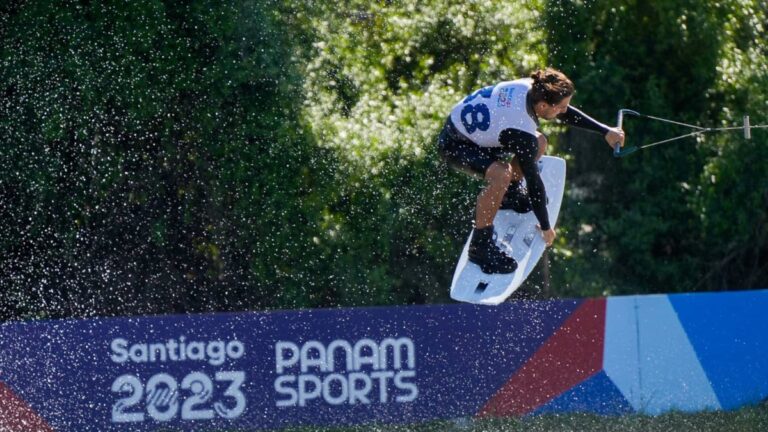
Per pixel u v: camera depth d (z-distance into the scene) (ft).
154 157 93.61
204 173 94.27
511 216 65.98
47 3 91.86
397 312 71.36
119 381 67.56
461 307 72.18
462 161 62.18
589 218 107.04
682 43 107.04
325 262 94.99
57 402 66.80
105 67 92.53
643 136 107.55
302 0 98.99
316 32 99.14
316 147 95.81
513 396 71.72
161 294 93.30
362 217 95.81
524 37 105.40
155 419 67.62
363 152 96.68
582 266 105.29
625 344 73.61
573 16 106.52
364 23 102.83
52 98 91.81
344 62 100.22
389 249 96.02
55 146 92.07
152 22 92.99
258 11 95.81
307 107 96.99
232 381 68.69
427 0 104.63
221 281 94.17
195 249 94.07
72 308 92.07
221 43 94.43
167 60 93.45
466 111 61.41
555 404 72.33
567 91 59.06
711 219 105.81
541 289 100.68
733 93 107.55
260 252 94.53
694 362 74.43
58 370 67.05
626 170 107.55
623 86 106.52
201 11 93.86
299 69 97.35
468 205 97.04
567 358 72.84
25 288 91.50
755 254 109.50
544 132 103.91
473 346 71.87
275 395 69.05
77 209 92.53
